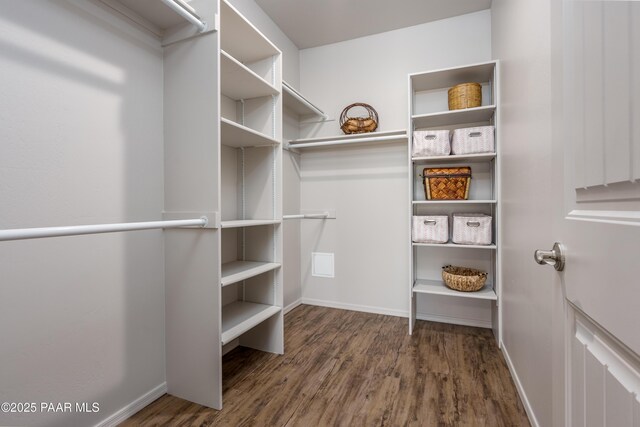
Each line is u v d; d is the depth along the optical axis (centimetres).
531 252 132
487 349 201
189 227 146
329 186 286
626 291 48
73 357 116
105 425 127
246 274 163
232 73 164
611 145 54
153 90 149
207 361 143
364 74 275
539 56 120
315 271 292
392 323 246
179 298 150
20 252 102
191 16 132
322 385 161
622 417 51
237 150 208
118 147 133
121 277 134
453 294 215
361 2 228
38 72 107
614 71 53
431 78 229
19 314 102
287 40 274
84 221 120
